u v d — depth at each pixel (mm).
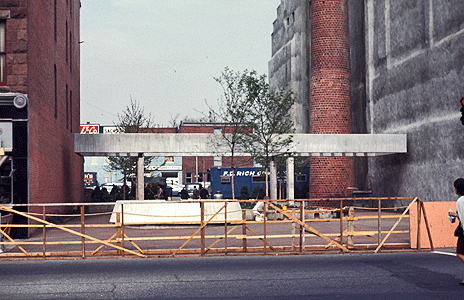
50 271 10430
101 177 69938
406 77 32656
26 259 12477
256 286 8484
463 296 7582
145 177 45844
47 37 23391
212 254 12852
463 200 8305
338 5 34188
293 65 50500
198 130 67625
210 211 22219
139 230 20844
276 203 30516
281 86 54625
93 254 12867
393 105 34344
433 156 29547
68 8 31766
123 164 42594
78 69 37344
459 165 27078
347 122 33969
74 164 33531
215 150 29500
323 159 33656
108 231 20266
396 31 33938
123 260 12156
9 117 18547
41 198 21391
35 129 20125
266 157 29844
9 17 18922
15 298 7707
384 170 35750
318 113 33938
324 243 14875
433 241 13836
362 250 13578
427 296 7598
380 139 31359
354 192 37438
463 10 26828
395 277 9242
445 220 13945
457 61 27328
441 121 28766
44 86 22406
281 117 30141
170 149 28547
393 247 13859
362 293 7852
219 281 8992
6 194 18297
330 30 34000
